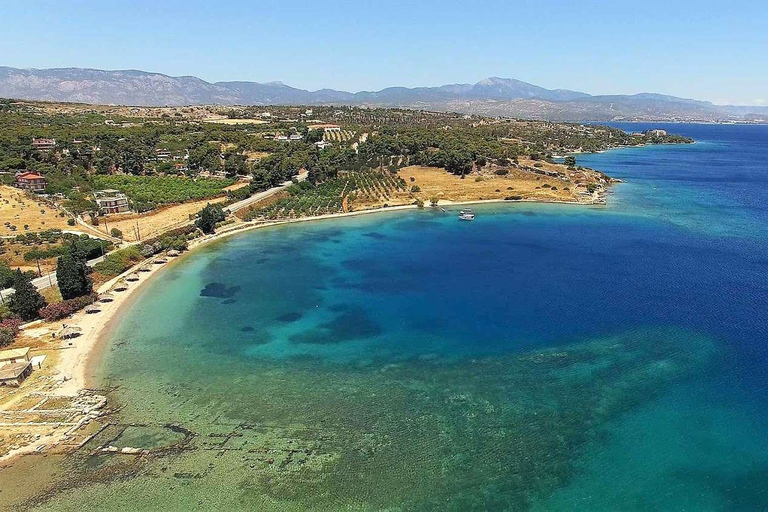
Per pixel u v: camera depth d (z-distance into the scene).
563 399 67.31
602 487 52.66
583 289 107.19
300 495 51.16
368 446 58.28
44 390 68.56
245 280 114.69
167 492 51.28
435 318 93.31
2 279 102.44
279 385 70.62
